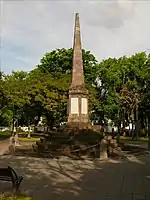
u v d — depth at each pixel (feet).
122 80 184.96
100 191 33.53
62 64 161.38
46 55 165.37
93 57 165.99
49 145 78.02
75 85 93.86
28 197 29.68
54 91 135.54
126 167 53.72
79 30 97.35
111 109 176.35
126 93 172.55
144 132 183.32
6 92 129.08
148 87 173.06
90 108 143.95
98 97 175.11
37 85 134.31
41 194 31.53
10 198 28.84
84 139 80.23
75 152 73.15
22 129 234.58
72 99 92.99
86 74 164.76
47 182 38.50
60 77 147.33
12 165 54.95
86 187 35.58
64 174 45.29
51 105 133.59
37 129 231.71
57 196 30.83
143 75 174.81
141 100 168.14
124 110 179.32
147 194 32.32
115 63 184.24
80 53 96.17
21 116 185.16
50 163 58.23
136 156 74.23
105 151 67.10
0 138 143.02
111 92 178.60
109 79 178.40
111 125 208.33
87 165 56.03
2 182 36.35
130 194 32.22
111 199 29.89
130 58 184.85
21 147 91.25
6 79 139.03
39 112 160.25
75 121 91.50
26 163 57.88
